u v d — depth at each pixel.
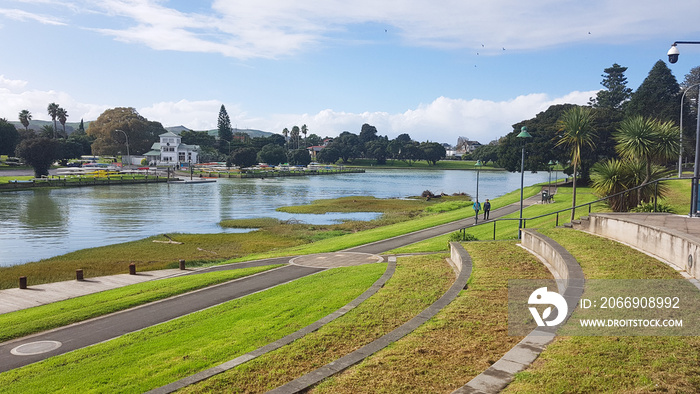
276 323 11.45
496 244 17.80
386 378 6.70
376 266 18.20
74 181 89.62
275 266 21.41
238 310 13.59
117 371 9.34
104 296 17.38
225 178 122.12
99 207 56.91
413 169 199.25
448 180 126.88
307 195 78.38
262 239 35.94
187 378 7.72
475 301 10.15
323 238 36.50
